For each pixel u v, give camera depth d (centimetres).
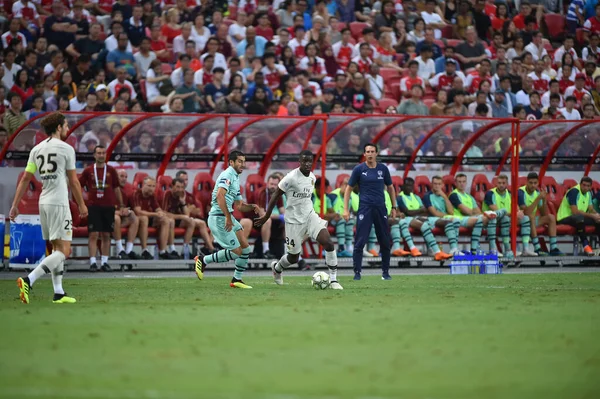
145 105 8162
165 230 6600
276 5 9494
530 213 7344
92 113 6469
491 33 10162
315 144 7094
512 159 7025
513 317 3250
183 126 6831
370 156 5416
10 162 6575
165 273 6303
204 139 6931
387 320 3148
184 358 2361
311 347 2541
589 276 5922
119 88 8050
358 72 8750
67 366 2250
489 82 9131
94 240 6384
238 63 8338
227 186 4738
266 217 4894
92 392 1933
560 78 9994
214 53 8512
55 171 3847
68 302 3853
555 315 3322
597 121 7325
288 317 3238
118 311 3453
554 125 7538
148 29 8750
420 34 9800
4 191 6544
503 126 7400
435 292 4459
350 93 8575
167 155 6869
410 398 1880
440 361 2322
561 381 2077
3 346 2559
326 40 9100
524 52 9906
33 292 4453
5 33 8306
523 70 9638
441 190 7200
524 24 10275
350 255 7000
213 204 4853
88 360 2333
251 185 6900
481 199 7400
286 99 8362
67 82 7944
